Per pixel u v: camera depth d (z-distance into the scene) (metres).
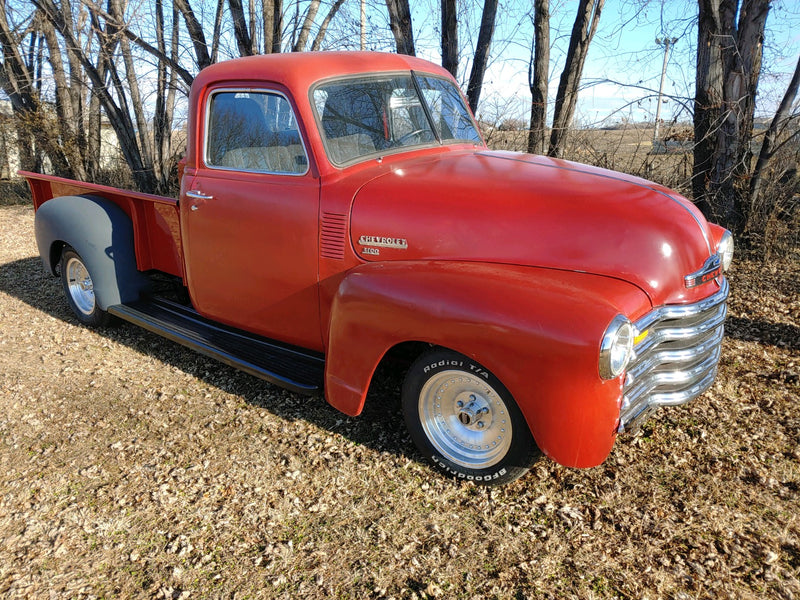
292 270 3.52
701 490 2.95
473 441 3.01
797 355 4.37
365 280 3.01
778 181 6.89
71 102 13.56
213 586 2.49
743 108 6.74
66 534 2.79
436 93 4.00
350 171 3.39
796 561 2.51
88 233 4.64
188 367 4.45
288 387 3.44
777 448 3.28
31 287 6.46
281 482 3.12
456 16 7.50
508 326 2.55
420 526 2.80
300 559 2.62
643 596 2.37
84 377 4.32
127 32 8.30
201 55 8.65
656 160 7.05
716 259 3.07
